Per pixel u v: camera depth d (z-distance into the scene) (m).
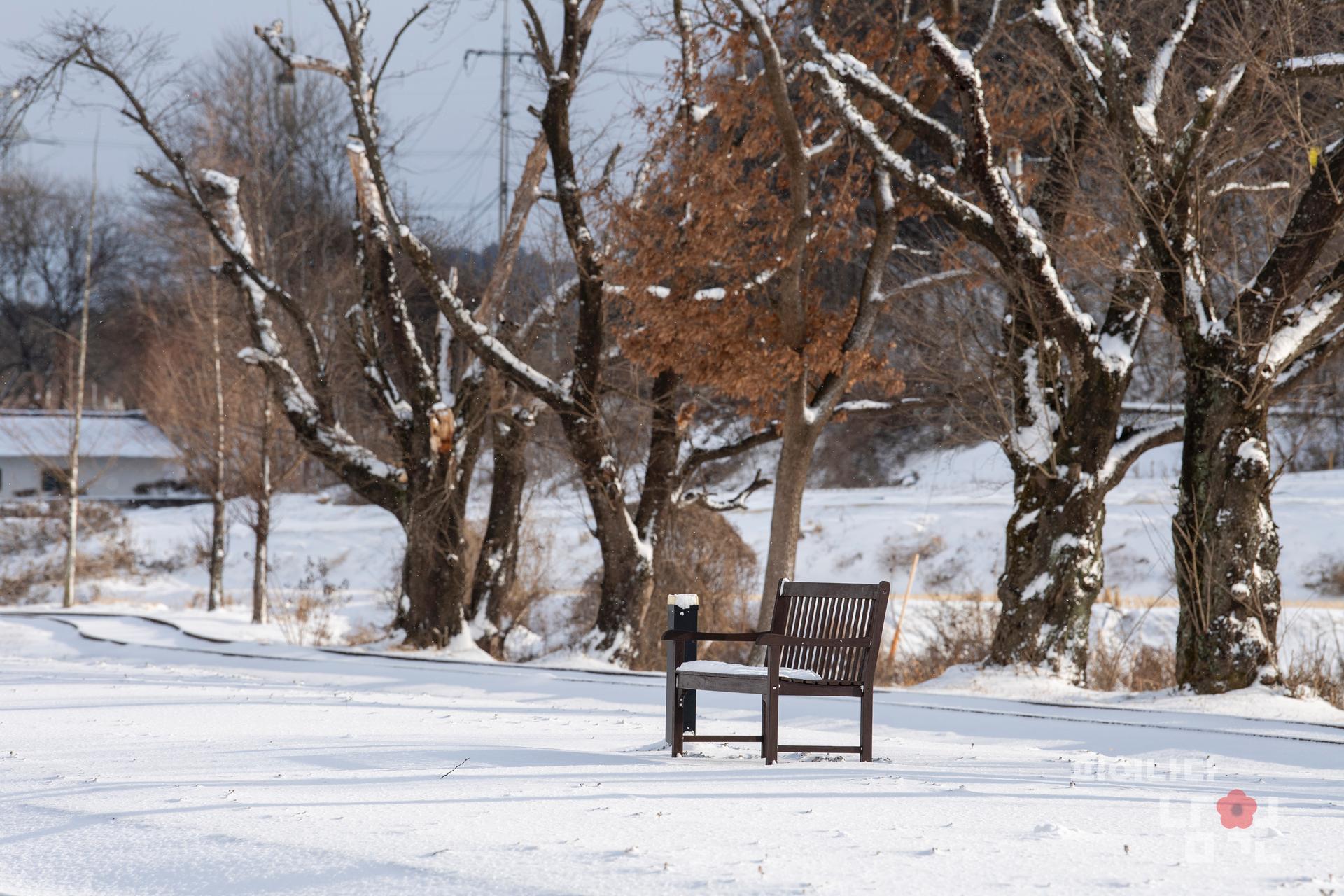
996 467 73.31
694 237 31.86
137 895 7.06
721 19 31.70
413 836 8.15
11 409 128.50
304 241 62.94
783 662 14.59
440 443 40.78
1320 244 25.75
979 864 7.33
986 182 28.14
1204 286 27.38
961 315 35.03
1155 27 31.83
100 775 11.24
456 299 38.50
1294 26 26.02
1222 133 28.06
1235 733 19.36
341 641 48.94
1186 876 7.08
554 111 37.12
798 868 7.20
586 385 38.56
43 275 133.00
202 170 45.31
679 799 9.79
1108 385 29.67
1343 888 6.81
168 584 80.06
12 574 79.50
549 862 7.36
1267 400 26.66
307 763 12.09
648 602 40.53
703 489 45.88
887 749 15.88
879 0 35.03
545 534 56.72
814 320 33.72
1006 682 28.72
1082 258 30.34
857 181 35.00
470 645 41.75
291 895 6.86
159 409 66.88
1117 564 57.31
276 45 38.94
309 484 97.62
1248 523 26.42
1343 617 38.94
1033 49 32.28
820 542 65.38
